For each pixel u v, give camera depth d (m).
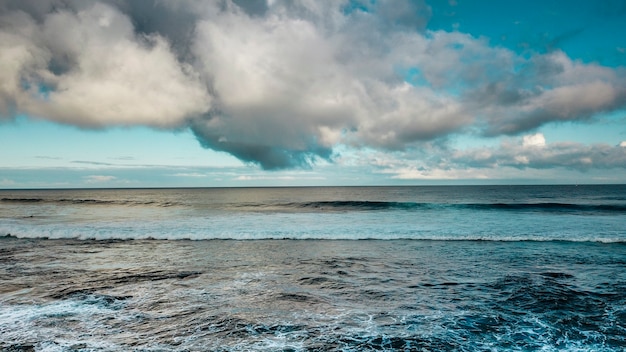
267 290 9.09
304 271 11.04
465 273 10.73
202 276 10.47
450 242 16.12
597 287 9.20
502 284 9.53
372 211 30.34
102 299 8.38
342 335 6.35
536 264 11.87
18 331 6.53
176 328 6.66
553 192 73.56
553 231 18.45
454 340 6.16
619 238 16.19
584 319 7.09
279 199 53.66
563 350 5.80
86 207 36.84
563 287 9.21
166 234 17.70
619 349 5.83
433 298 8.41
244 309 7.70
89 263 12.15
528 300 8.23
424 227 20.16
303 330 6.57
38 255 13.48
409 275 10.54
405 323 6.91
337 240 16.83
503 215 26.25
